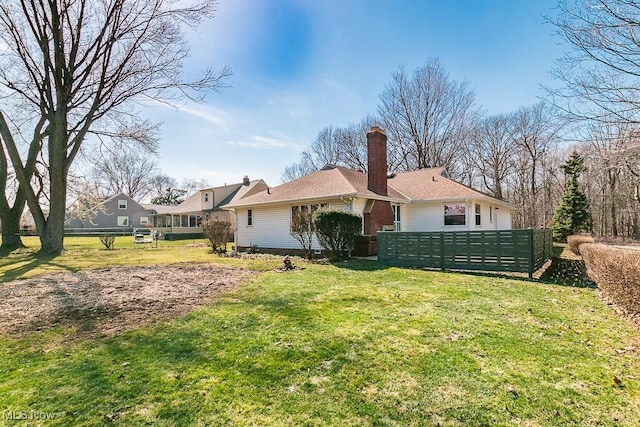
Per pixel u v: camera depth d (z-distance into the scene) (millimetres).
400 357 3459
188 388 2877
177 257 14195
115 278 8461
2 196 17344
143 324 4633
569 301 5789
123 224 41969
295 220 12922
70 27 13961
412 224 17031
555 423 2391
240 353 3588
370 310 5203
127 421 2428
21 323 4738
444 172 21812
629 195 15391
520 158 31109
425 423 2402
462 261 9242
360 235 12789
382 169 14867
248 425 2385
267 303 5680
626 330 4250
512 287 6996
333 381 2982
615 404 2607
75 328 4504
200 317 4918
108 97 15117
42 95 14789
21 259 13414
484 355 3500
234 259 13133
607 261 5961
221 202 32688
